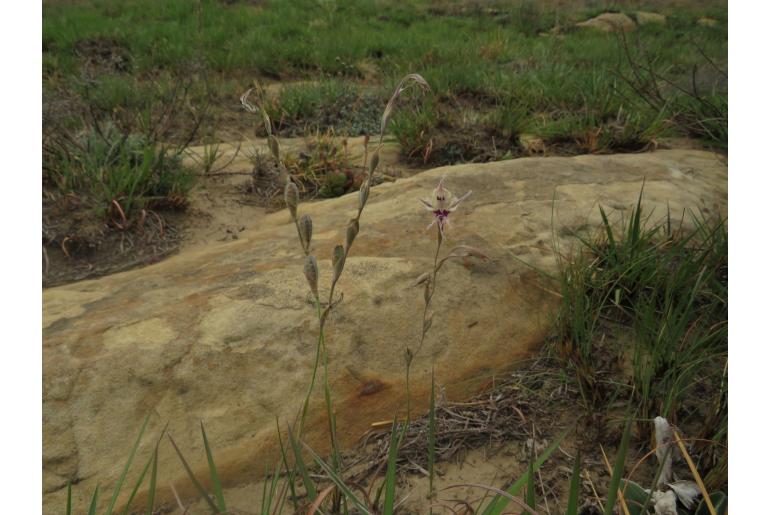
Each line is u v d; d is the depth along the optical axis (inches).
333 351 24.5
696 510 18.8
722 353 24.2
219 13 119.3
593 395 23.5
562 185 37.2
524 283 28.8
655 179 39.7
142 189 42.8
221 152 55.7
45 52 92.8
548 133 56.2
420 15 141.0
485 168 39.3
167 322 25.0
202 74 79.7
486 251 30.2
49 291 29.7
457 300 27.4
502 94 69.7
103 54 93.3
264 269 28.6
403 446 22.2
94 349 23.5
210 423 22.0
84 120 53.2
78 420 21.4
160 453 21.1
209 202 45.9
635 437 22.5
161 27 105.0
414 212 34.0
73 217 40.8
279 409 22.7
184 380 22.9
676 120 57.5
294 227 34.9
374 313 26.1
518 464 21.7
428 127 55.0
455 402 24.0
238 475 21.0
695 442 21.7
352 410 23.3
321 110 66.3
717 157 47.6
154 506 19.9
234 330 24.6
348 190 48.0
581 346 25.5
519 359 26.0
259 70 89.7
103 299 27.8
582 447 22.2
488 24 134.3
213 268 30.0
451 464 21.7
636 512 19.0
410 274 28.1
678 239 32.2
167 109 61.3
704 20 145.1
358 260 28.9
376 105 68.1
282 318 25.3
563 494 20.5
